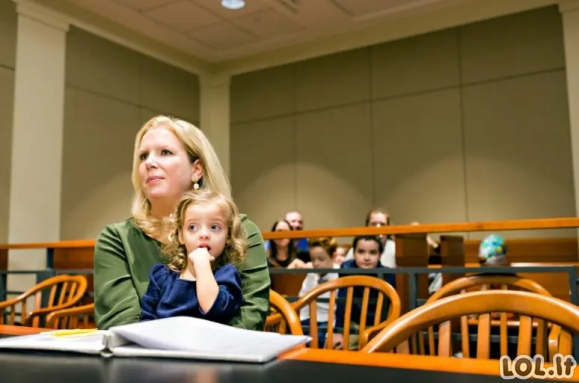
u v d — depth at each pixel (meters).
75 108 5.29
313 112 6.32
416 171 5.65
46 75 5.04
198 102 6.83
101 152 5.53
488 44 5.35
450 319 0.92
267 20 5.62
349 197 6.01
